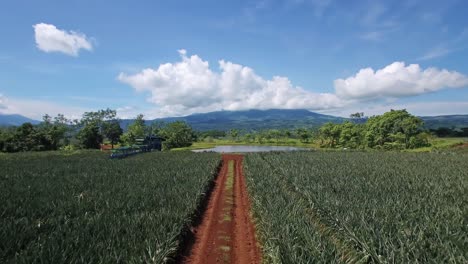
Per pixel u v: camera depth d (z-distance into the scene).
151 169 29.02
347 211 12.21
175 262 10.20
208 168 29.45
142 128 99.00
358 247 9.93
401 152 56.31
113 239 9.68
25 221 11.22
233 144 117.88
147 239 9.79
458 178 22.22
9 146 75.19
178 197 16.14
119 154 46.22
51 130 84.50
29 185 19.84
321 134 98.81
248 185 23.28
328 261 8.65
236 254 10.93
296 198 18.02
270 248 10.09
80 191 18.11
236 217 15.56
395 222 10.81
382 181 21.00
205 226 14.03
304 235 10.18
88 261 8.19
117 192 17.69
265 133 137.12
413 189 17.95
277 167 31.25
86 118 106.56
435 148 66.44
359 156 45.34
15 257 7.98
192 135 122.88
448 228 9.76
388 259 8.13
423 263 8.02
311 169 28.23
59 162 37.44
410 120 73.12
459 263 7.70
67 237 9.51
